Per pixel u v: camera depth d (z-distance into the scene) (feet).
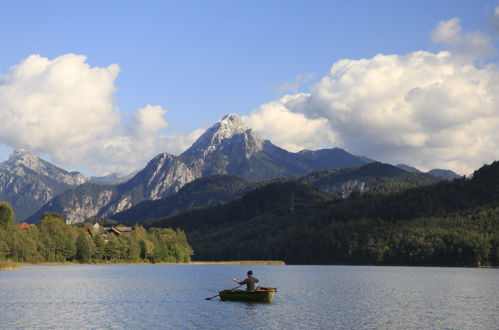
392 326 225.15
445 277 602.03
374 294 363.35
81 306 281.95
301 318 243.19
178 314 253.03
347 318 244.83
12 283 430.61
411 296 350.64
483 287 437.58
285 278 563.07
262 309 272.72
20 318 238.48
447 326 226.17
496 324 231.50
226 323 228.02
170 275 593.42
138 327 217.15
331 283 478.59
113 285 424.05
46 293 349.00
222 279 520.01
